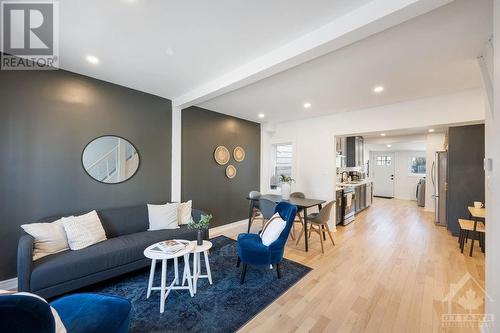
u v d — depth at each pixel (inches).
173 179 147.9
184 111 160.7
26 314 32.7
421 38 75.7
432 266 113.0
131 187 129.8
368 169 381.1
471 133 158.7
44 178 100.8
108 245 96.7
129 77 113.9
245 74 98.4
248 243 100.9
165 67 101.9
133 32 75.3
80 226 96.6
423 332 68.9
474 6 60.3
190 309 79.3
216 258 123.7
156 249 87.2
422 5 54.4
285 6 62.7
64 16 67.2
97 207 116.7
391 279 100.4
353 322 73.2
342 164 249.0
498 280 52.1
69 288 82.0
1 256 90.8
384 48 82.5
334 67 98.4
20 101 94.7
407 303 83.0
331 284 96.3
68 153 107.5
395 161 368.8
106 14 66.2
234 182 199.0
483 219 140.1
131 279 100.4
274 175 235.3
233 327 70.8
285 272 107.0
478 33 72.2
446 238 157.6
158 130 142.2
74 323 49.0
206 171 175.6
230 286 94.4
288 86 122.1
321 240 133.8
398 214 237.1
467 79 109.7
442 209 191.2
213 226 181.0
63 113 105.9
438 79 109.8
